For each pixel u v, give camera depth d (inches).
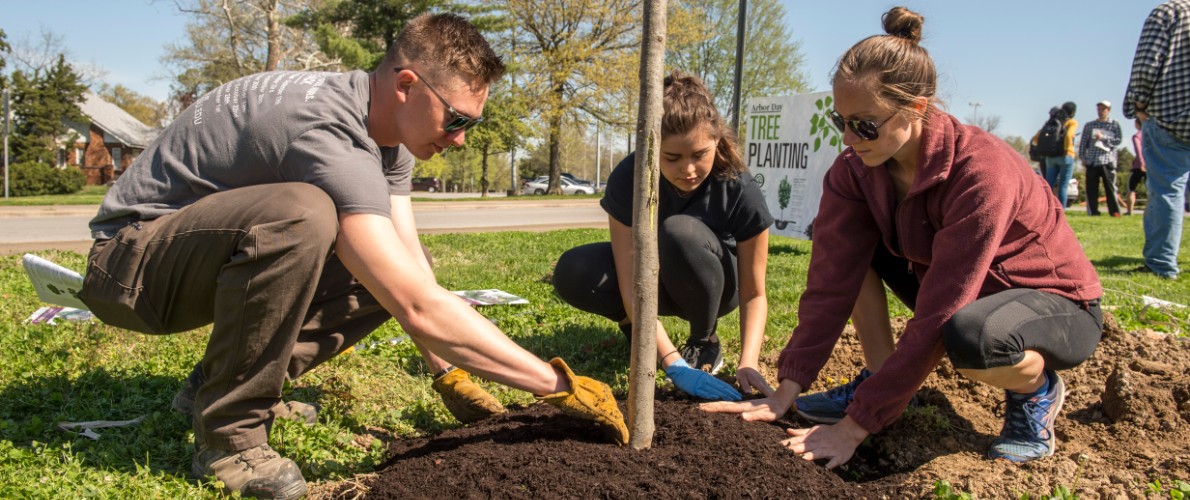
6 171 855.7
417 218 673.6
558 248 357.1
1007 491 91.5
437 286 85.4
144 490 89.2
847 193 107.2
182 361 140.4
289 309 85.7
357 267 84.0
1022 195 94.2
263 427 92.4
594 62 1325.0
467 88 87.4
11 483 88.4
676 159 115.6
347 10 1244.5
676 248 129.3
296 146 85.8
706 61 1567.4
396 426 115.9
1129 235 429.4
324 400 124.3
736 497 86.7
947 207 94.3
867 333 121.7
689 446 98.0
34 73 1498.5
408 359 145.1
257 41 1369.3
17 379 127.3
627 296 134.0
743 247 130.7
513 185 1656.0
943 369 129.4
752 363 124.3
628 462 92.4
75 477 91.5
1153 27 247.1
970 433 111.3
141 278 90.8
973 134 94.7
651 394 96.2
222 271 85.7
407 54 87.3
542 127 1391.5
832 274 109.5
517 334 170.1
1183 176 263.3
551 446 97.7
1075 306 97.7
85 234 454.6
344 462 101.3
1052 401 100.5
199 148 90.9
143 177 93.1
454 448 102.0
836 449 99.7
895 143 90.8
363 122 89.7
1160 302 203.2
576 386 92.2
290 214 81.8
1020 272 96.9
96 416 114.5
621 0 1273.4
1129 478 93.9
